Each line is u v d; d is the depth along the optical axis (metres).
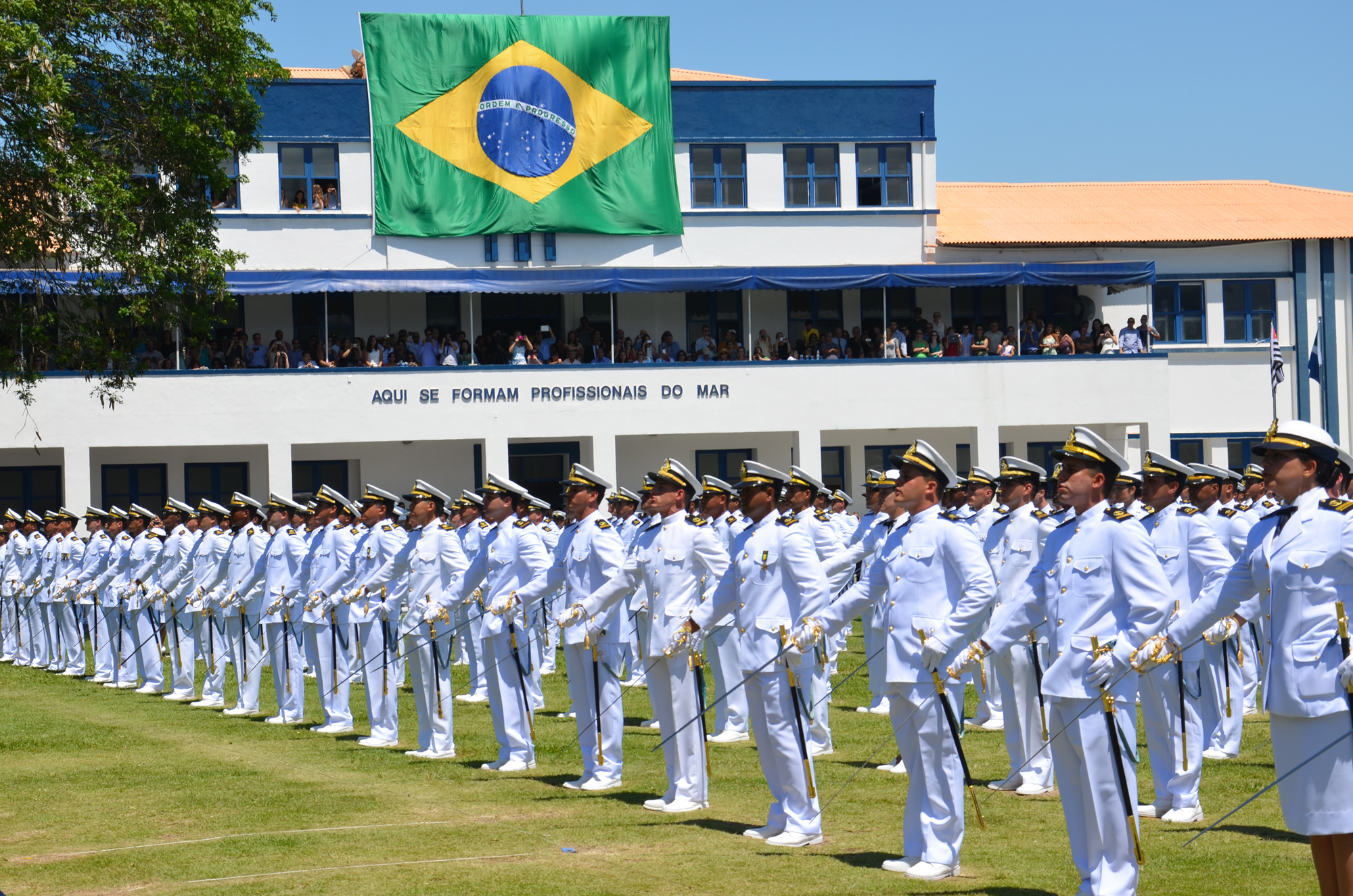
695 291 37.69
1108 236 40.50
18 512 36.94
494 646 13.09
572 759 13.61
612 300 37.16
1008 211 42.94
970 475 15.30
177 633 19.66
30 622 24.62
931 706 8.71
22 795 11.93
